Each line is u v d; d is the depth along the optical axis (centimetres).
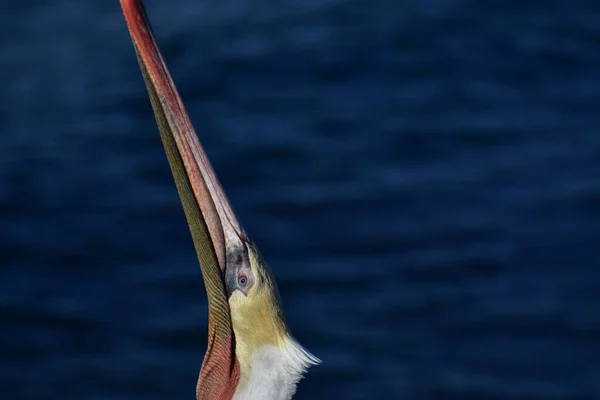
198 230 696
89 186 2419
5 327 1895
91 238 2183
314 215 2242
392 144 2578
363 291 1959
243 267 688
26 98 2997
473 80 2955
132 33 695
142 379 1755
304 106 2838
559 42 3169
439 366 1755
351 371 1748
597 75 2947
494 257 2047
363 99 2866
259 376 666
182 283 2016
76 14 3650
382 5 3497
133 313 1930
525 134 2588
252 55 3181
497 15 3378
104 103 2936
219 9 3547
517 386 1700
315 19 3431
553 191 2288
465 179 2370
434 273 2005
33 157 2589
